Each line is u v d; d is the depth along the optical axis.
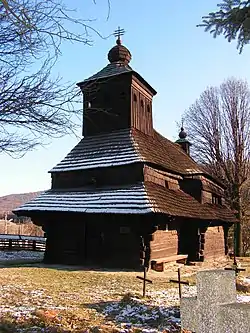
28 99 4.90
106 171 18.55
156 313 8.43
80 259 17.91
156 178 18.98
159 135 25.48
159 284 12.88
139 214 15.31
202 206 21.78
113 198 16.94
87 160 19.55
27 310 8.39
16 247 28.53
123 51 21.78
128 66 21.25
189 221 21.02
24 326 7.13
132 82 19.95
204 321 3.75
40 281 12.84
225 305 3.63
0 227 51.06
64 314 8.09
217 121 38.25
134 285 12.46
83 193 18.45
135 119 20.19
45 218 18.81
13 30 4.71
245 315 3.45
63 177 20.08
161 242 17.73
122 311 8.68
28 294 10.40
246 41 6.37
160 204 16.25
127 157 18.17
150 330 7.18
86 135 21.02
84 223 18.08
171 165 21.16
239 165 35.31
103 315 8.34
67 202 18.11
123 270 16.11
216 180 26.36
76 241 18.23
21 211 18.69
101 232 17.58
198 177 22.70
